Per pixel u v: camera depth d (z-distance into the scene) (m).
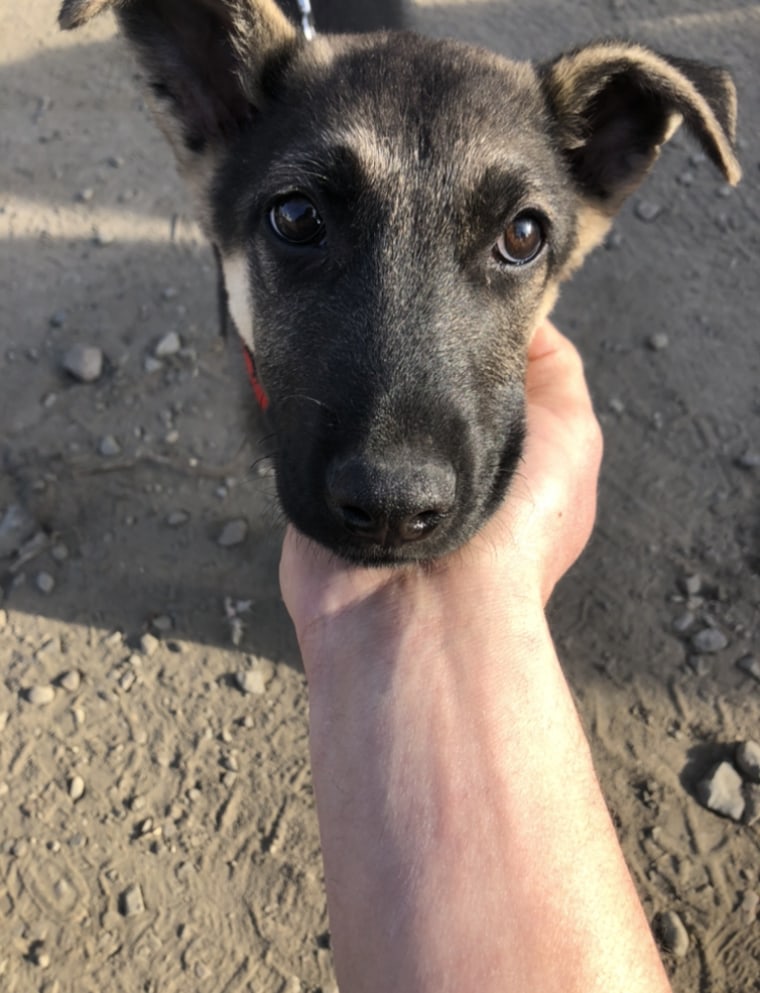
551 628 0.35
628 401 0.40
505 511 0.24
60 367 0.40
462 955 0.17
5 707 0.33
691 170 0.47
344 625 0.22
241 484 0.38
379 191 0.21
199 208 0.27
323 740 0.21
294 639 0.35
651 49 0.25
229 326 0.34
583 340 0.42
